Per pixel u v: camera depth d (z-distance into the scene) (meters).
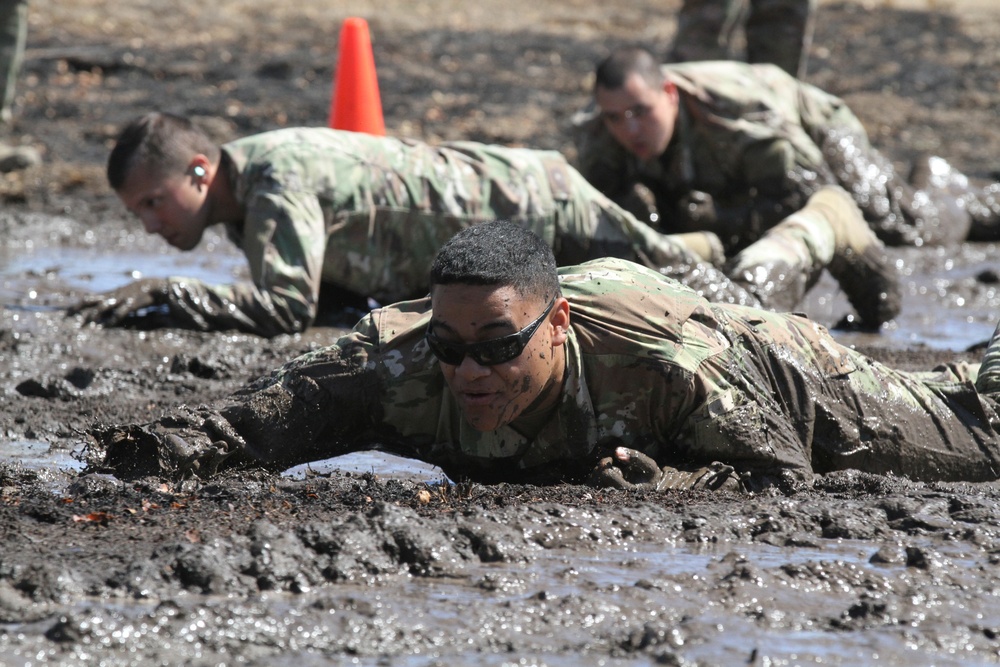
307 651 8.73
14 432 15.23
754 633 9.13
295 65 46.56
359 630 9.00
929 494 12.30
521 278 11.37
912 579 10.17
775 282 20.80
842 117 29.31
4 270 25.30
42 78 43.97
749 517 11.44
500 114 42.91
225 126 40.03
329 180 20.16
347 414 12.37
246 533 10.39
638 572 10.23
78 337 19.58
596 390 12.23
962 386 13.80
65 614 9.04
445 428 12.43
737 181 25.42
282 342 19.91
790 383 12.86
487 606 9.44
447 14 60.03
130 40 49.88
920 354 20.20
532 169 21.00
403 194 20.44
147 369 18.33
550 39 55.31
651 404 12.27
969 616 9.56
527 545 10.66
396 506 10.80
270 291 20.08
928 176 31.09
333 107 28.06
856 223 22.41
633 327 12.15
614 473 12.20
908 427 13.41
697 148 25.34
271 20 55.75
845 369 13.21
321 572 9.95
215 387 17.59
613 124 24.45
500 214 20.66
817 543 11.01
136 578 9.59
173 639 8.75
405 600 9.57
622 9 64.38
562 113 43.69
